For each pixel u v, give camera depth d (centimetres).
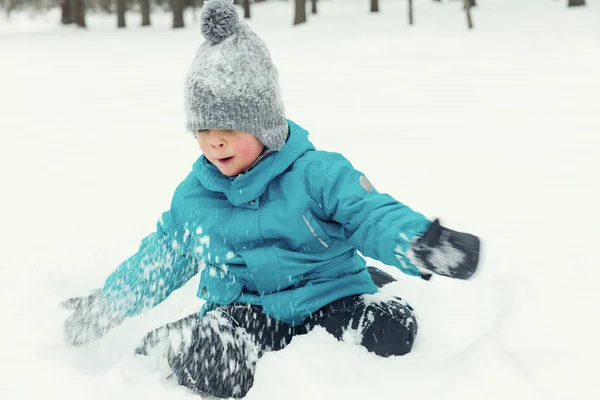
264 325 194
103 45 1912
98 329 212
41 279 257
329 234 193
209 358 180
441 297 224
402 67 1084
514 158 435
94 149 543
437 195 361
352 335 184
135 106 802
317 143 521
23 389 177
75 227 338
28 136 613
